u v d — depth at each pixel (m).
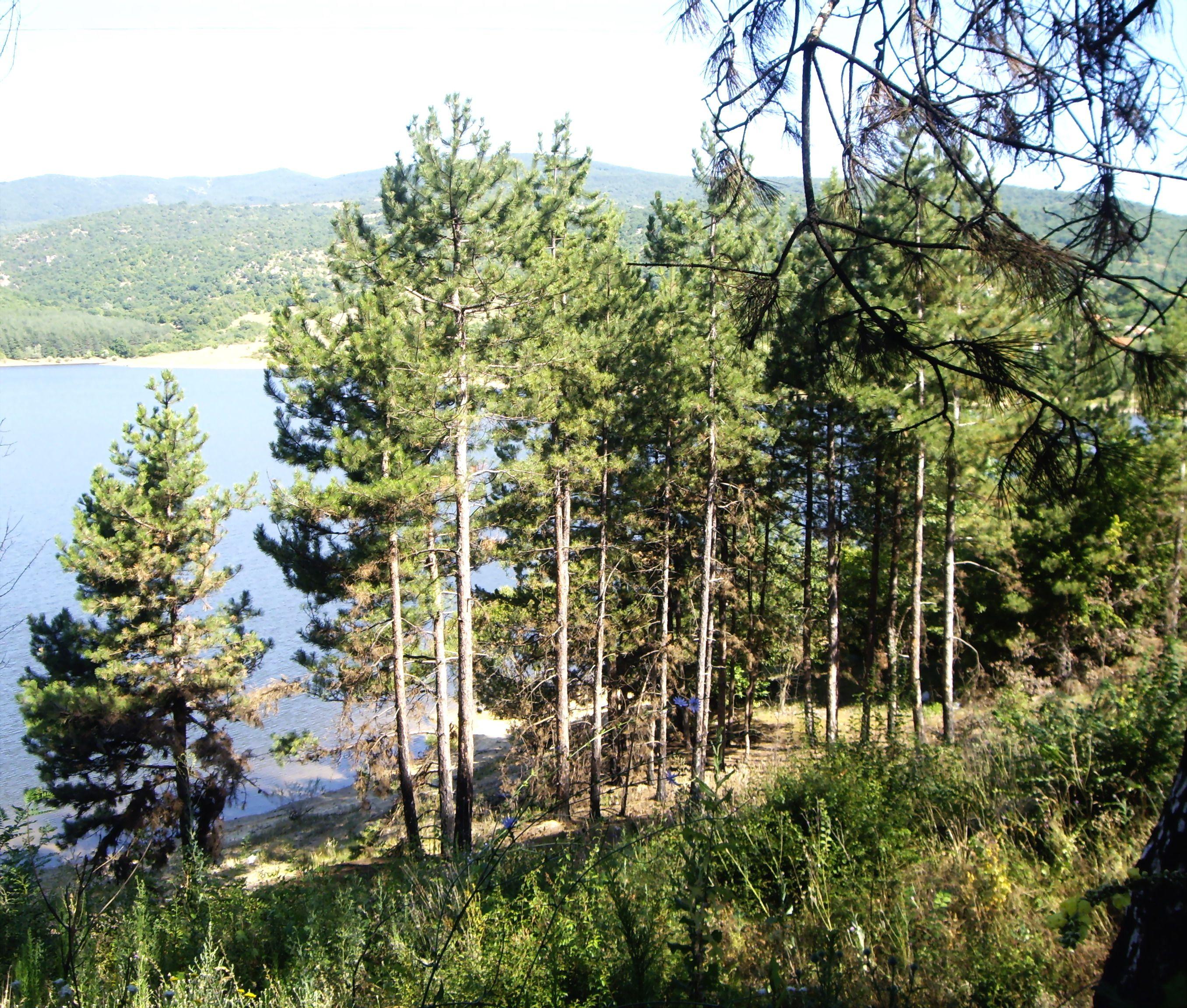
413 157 17.34
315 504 17.06
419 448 18.67
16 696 20.70
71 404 143.38
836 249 3.12
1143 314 2.76
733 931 4.19
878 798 5.58
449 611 21.56
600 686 22.81
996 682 21.05
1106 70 2.65
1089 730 5.50
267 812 30.53
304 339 17.73
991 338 2.97
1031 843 5.02
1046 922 3.60
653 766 22.38
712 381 19.61
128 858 18.64
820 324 3.35
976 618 25.42
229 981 4.62
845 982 3.48
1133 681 6.25
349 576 19.09
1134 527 20.22
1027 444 3.00
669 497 23.56
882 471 22.12
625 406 22.48
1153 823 4.88
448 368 17.62
